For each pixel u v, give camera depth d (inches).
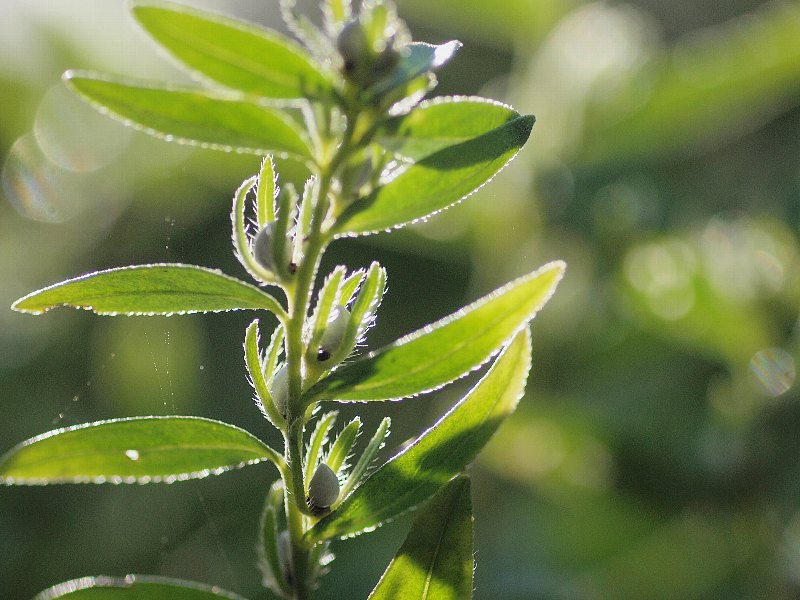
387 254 24.8
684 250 19.2
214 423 10.2
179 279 10.2
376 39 10.1
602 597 17.3
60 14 21.3
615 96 20.6
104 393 21.1
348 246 24.8
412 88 10.2
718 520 17.4
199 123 10.1
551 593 17.3
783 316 17.9
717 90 20.0
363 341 10.7
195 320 22.3
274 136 10.2
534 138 21.1
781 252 18.4
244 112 10.1
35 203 22.5
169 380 21.1
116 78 10.0
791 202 20.1
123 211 22.9
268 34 10.0
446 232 21.2
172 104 10.1
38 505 19.4
